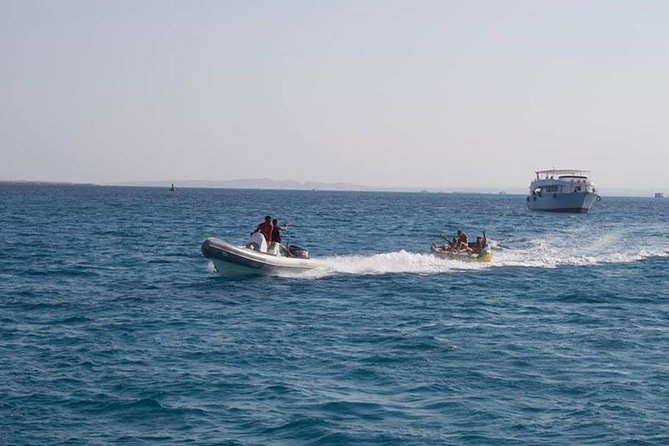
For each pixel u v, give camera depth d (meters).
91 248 50.50
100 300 28.62
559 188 123.69
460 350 20.77
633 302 30.00
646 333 23.47
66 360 19.25
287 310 26.72
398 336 22.48
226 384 17.27
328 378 17.86
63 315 25.41
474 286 33.47
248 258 33.56
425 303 28.66
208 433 14.27
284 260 34.94
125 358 19.53
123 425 14.63
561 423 14.91
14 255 44.84
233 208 135.12
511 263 43.06
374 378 17.89
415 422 14.92
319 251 51.59
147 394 16.45
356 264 39.22
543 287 33.69
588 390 17.02
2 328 23.12
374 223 89.75
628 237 66.56
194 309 26.77
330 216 108.94
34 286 32.34
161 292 30.73
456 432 14.42
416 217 109.25
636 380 17.86
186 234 66.06
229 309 26.81
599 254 50.31
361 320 25.06
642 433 14.38
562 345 21.53
